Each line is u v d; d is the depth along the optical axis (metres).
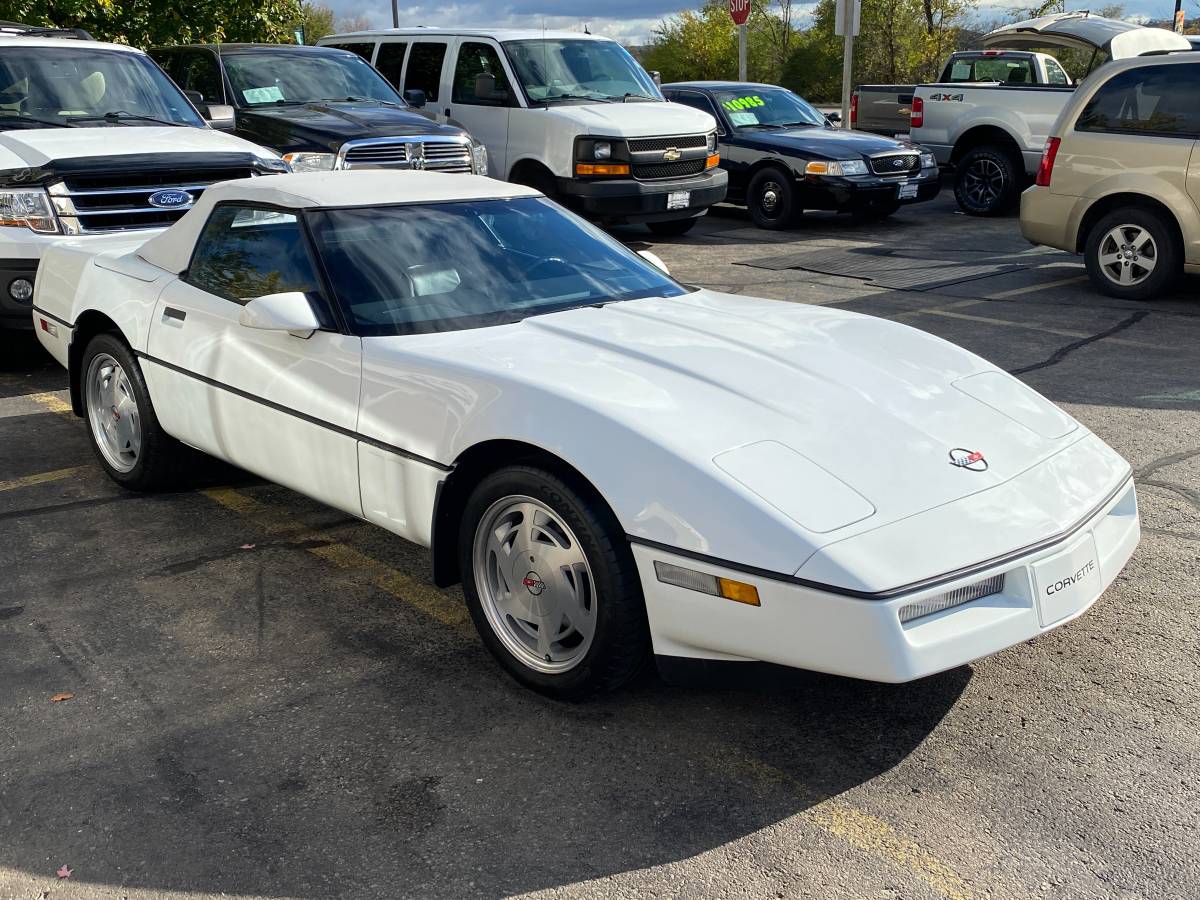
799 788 2.96
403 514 3.67
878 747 3.14
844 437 3.13
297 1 16.78
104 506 5.04
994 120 14.17
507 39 11.64
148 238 5.71
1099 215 9.10
